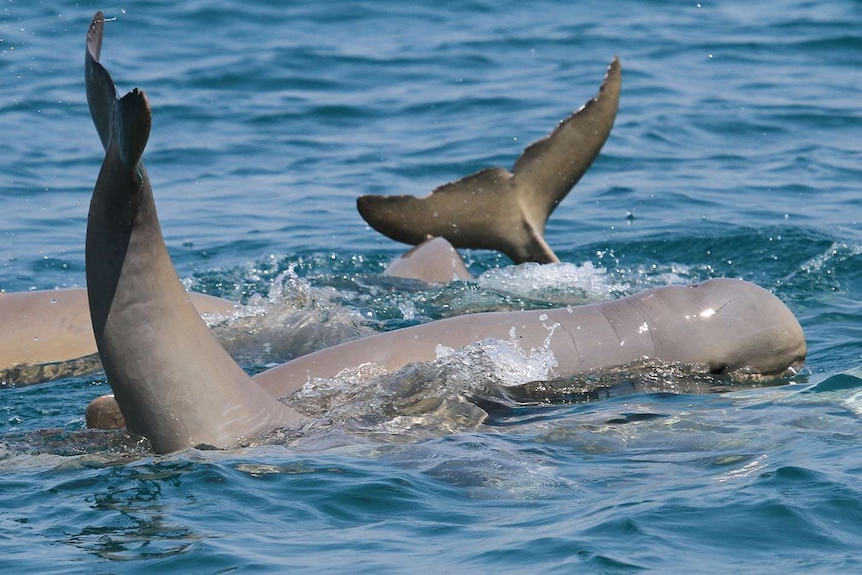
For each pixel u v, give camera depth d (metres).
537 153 45.97
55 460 26.36
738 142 64.69
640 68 76.50
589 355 32.06
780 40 81.75
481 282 43.50
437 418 28.92
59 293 39.50
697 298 33.12
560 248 50.38
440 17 87.75
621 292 43.41
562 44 81.62
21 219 54.75
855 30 83.06
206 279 46.81
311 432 27.39
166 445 26.05
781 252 48.19
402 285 43.69
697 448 26.72
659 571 20.44
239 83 74.25
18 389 35.66
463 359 31.14
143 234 24.53
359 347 31.88
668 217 53.72
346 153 64.19
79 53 76.38
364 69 76.88
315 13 87.44
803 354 33.25
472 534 22.31
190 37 81.44
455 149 63.69
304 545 21.88
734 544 21.53
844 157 61.91
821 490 23.59
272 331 38.62
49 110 68.19
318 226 54.50
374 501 23.92
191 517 23.05
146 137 21.61
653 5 90.94
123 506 23.58
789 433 27.20
